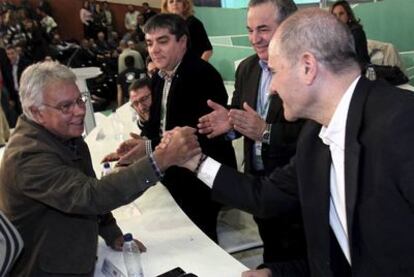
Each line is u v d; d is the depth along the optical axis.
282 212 1.35
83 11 11.39
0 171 1.33
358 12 5.13
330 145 1.04
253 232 2.35
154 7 12.25
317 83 0.99
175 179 2.08
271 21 1.66
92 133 3.05
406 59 5.02
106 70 9.10
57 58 9.70
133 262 1.46
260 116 1.79
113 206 1.28
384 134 0.90
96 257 1.45
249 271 1.35
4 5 10.14
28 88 1.32
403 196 0.89
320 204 1.09
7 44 8.91
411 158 0.86
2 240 1.13
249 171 1.93
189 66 2.01
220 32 6.37
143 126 2.48
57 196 1.25
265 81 1.84
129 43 9.93
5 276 1.23
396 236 0.92
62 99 1.31
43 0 11.26
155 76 2.22
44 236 1.30
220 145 1.99
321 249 1.12
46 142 1.31
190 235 1.66
